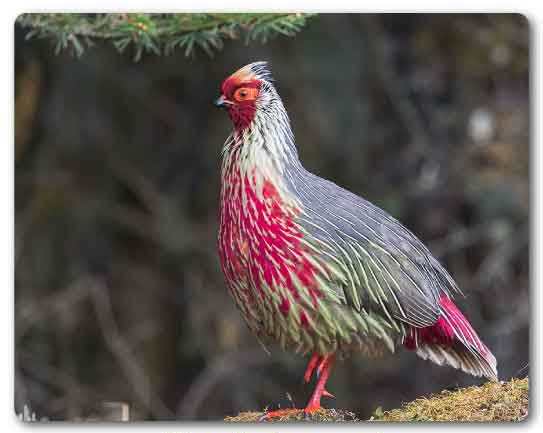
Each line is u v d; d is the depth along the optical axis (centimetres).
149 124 1488
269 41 1423
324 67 1418
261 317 878
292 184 848
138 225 1488
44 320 1434
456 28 1470
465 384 1333
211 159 1491
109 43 1418
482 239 1430
